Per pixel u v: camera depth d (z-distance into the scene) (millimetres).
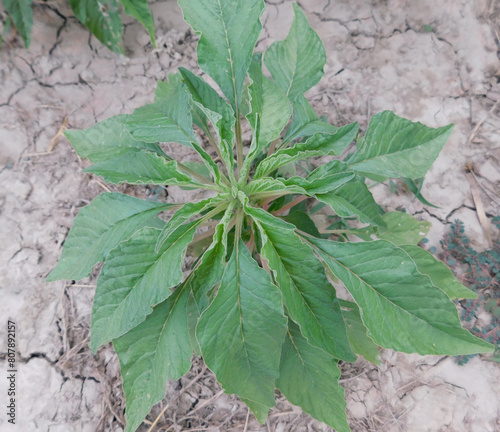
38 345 467
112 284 310
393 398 469
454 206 522
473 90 558
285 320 295
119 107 556
